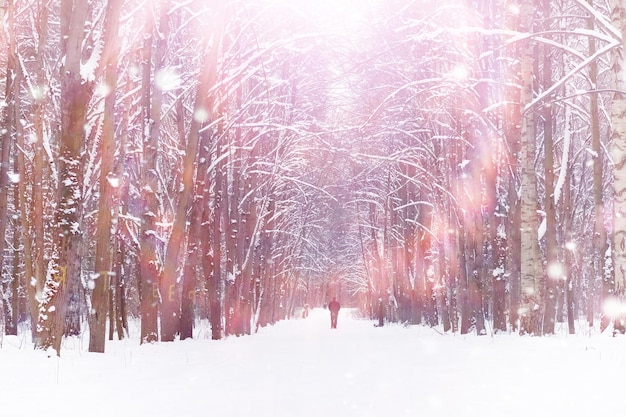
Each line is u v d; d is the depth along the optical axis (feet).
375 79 95.30
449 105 82.64
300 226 166.50
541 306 56.08
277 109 96.53
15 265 86.02
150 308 58.23
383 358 44.14
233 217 86.28
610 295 69.77
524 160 56.65
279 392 26.09
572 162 92.02
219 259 75.92
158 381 29.30
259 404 22.75
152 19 59.62
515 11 60.13
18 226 88.43
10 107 60.44
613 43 44.27
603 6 71.20
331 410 21.45
